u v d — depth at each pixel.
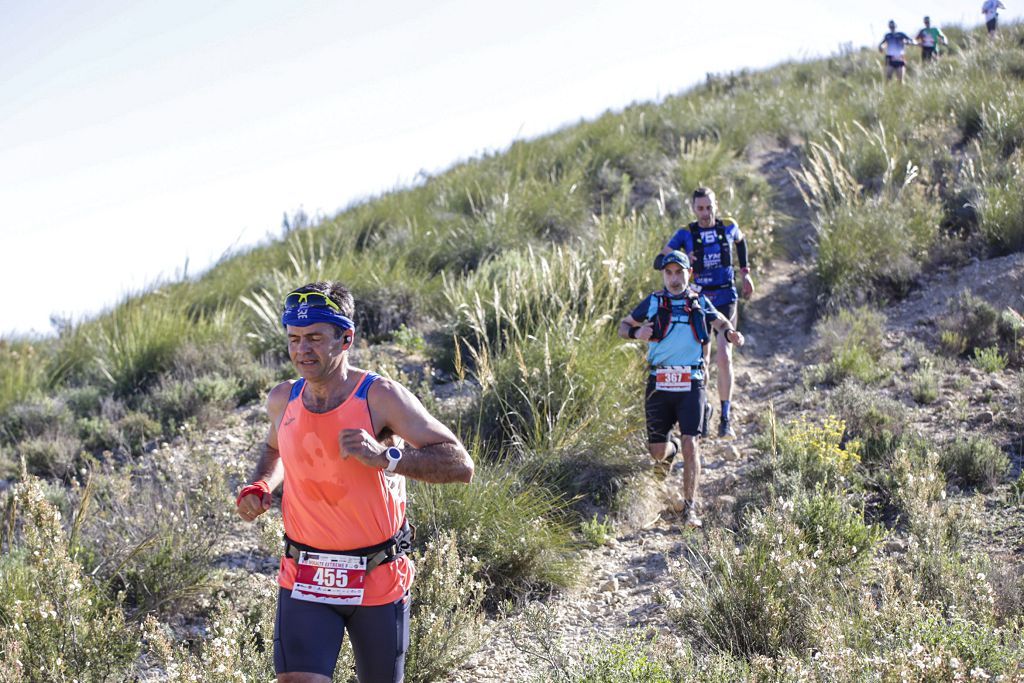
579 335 8.38
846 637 4.20
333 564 3.35
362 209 16.97
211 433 8.62
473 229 13.75
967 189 11.56
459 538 5.78
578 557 6.00
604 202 15.05
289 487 3.41
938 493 5.88
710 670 4.02
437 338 10.41
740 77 24.14
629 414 7.47
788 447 6.84
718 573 5.09
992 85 14.86
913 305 9.83
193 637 5.18
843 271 10.55
